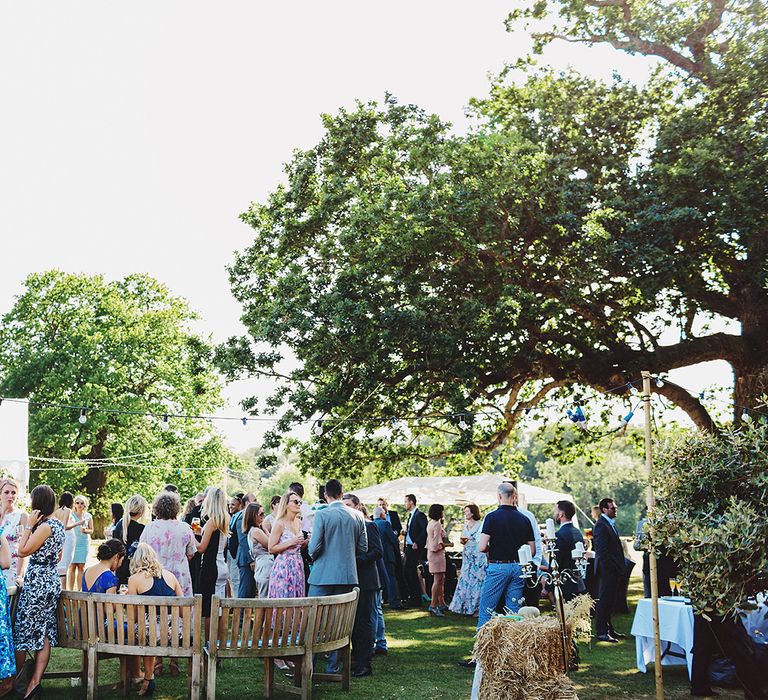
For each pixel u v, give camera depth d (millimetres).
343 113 20922
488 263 18078
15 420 17781
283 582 8719
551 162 17703
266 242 21516
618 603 14133
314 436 19812
